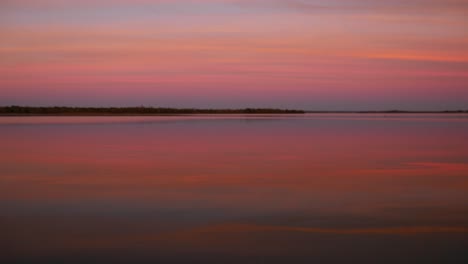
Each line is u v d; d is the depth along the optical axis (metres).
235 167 15.84
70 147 22.72
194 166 16.12
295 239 7.65
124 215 9.19
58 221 8.74
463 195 11.05
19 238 7.70
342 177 13.70
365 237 7.73
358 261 6.68
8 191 11.59
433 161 17.36
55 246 7.30
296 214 9.24
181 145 23.86
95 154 19.75
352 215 9.15
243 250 7.15
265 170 15.13
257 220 8.80
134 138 28.59
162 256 6.89
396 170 15.10
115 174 14.34
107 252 7.05
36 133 33.16
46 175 14.12
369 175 14.08
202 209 9.68
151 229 8.23
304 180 13.21
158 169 15.39
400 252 7.03
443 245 7.32
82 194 11.23
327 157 18.67
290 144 24.45
